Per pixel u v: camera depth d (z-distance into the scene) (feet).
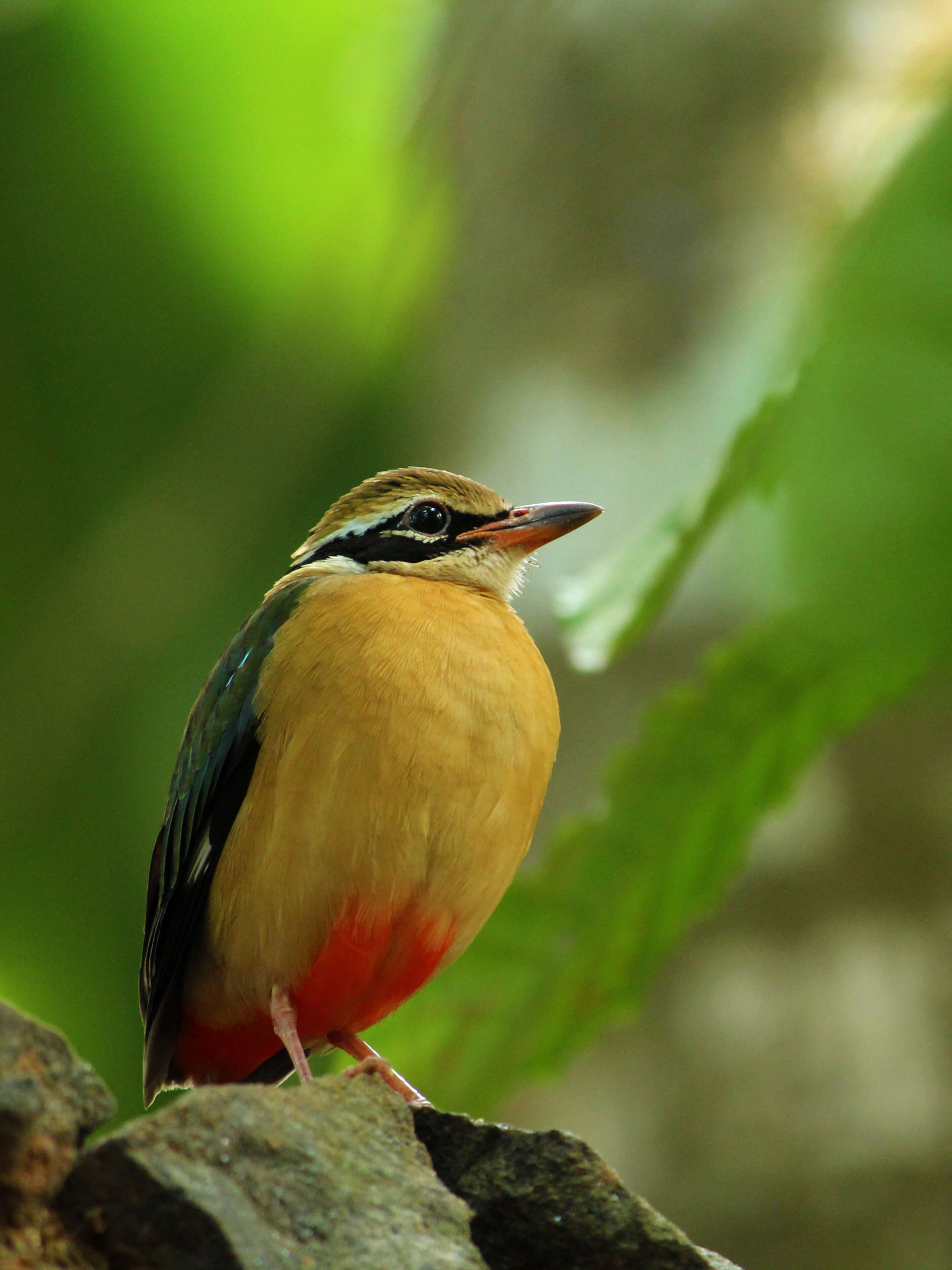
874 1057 32.45
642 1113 33.37
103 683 44.70
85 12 44.68
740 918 33.42
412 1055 23.20
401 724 27.25
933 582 6.93
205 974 30.63
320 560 33.55
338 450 53.93
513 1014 22.70
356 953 28.12
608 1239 17.28
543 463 36.94
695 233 35.88
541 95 37.52
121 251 51.11
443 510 33.14
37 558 53.47
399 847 27.30
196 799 30.63
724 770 20.02
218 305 52.42
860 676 18.81
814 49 34.73
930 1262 30.96
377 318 41.88
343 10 42.65
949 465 6.94
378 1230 15.64
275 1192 15.39
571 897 21.53
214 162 47.09
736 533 11.43
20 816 47.14
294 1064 28.76
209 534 44.21
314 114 44.70
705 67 35.94
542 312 38.19
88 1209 14.20
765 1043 32.89
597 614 15.70
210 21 43.75
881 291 7.22
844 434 7.09
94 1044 53.57
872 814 33.19
